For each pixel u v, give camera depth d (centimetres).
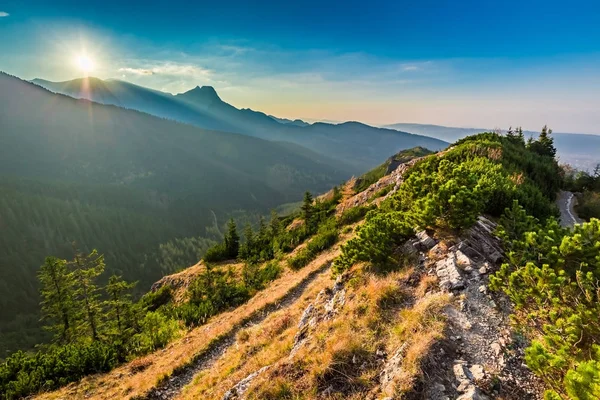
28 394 1470
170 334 2102
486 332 728
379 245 1170
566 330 590
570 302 686
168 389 1294
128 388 1362
